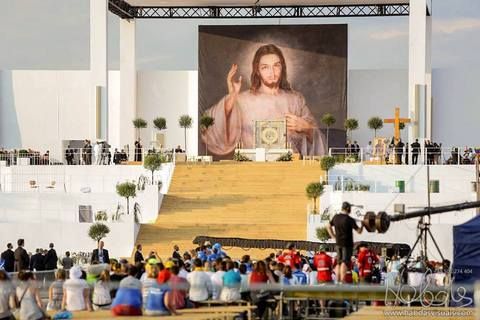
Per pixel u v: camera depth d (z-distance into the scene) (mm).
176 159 77062
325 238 60875
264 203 68625
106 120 77750
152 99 92688
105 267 40844
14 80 92375
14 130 92500
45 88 92375
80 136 92188
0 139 92562
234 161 78875
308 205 66375
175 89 92562
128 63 91750
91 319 34719
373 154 75938
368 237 61062
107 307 37750
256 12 92250
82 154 76312
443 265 39469
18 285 34750
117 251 64125
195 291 38156
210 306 38188
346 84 90062
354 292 35469
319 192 66688
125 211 67750
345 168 71688
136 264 40344
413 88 76000
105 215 66375
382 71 91312
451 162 74062
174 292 35719
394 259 49688
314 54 90500
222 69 91250
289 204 68438
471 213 63781
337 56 90250
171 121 92562
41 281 44188
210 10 92250
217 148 91438
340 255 33719
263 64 90875
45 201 68250
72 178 73312
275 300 38250
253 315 38062
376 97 91500
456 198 65688
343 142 90062
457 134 92562
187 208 68500
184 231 65250
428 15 87688
